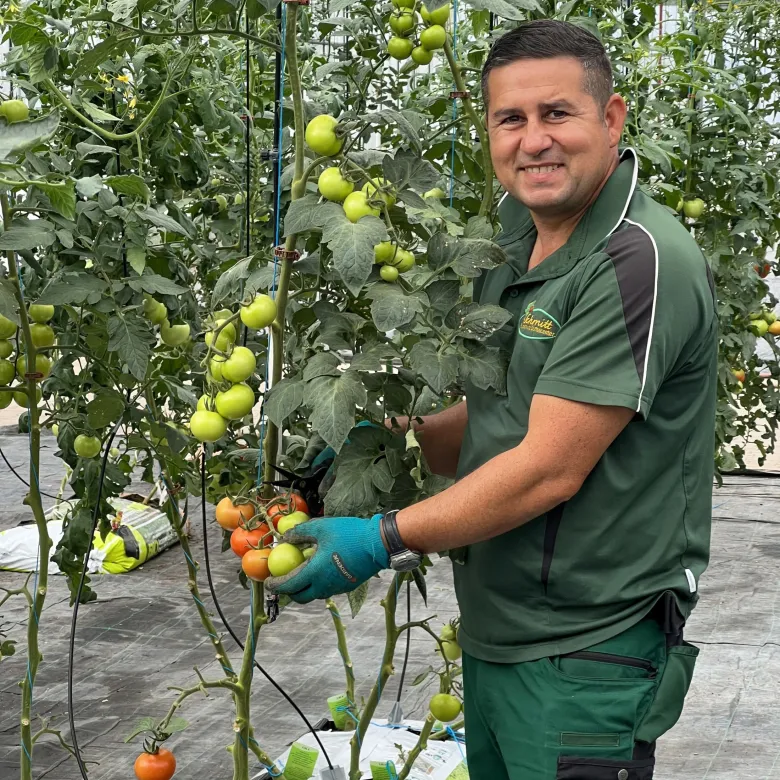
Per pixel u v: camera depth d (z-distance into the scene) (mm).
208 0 1908
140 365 2111
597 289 1688
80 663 3762
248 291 1794
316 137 1712
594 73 1734
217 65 2998
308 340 2027
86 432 2447
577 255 1781
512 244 1995
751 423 5113
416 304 1671
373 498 1797
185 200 3117
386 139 2758
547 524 1793
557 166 1746
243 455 2221
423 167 1740
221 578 4621
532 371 1806
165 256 2371
